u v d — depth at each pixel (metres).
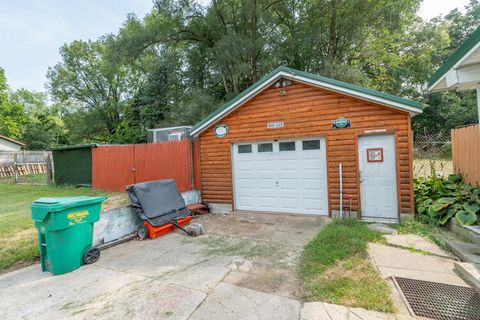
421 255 3.95
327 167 6.34
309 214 6.64
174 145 8.66
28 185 13.12
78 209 3.96
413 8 16.08
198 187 8.17
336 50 17.11
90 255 4.13
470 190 5.14
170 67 17.30
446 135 21.17
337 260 3.80
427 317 2.51
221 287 3.23
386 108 5.70
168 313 2.73
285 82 6.71
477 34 3.76
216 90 18.62
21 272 3.92
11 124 27.64
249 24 16.62
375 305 2.70
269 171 7.10
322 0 15.32
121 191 10.14
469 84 5.00
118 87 30.97
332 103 6.23
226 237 5.24
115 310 2.84
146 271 3.79
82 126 29.80
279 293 3.04
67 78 30.22
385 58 18.83
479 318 2.48
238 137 7.38
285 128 6.77
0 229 5.76
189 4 16.23
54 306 2.97
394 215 5.73
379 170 5.86
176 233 5.59
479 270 3.22
